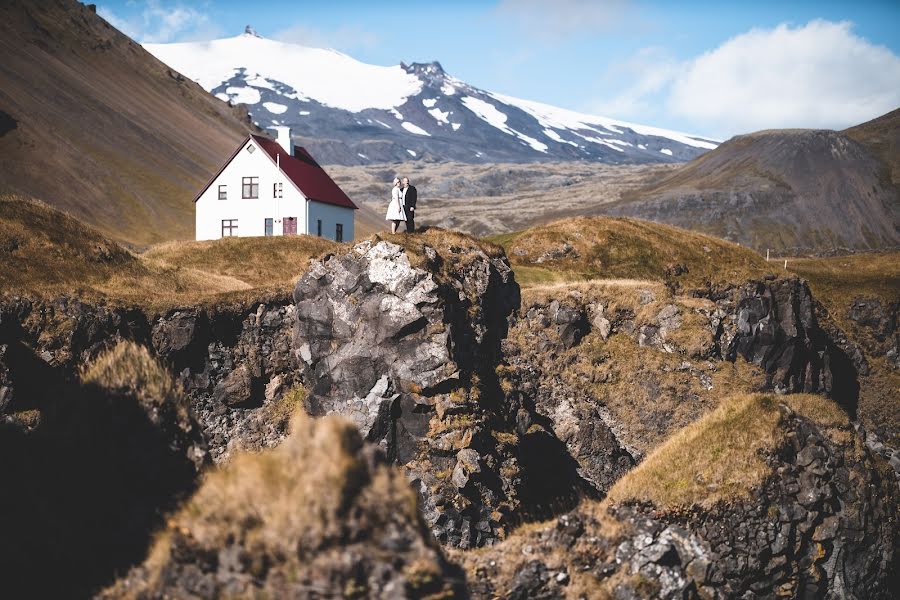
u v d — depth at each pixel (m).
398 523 12.49
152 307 43.00
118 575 13.82
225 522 12.71
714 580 21.48
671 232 83.12
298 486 12.52
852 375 79.75
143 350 17.12
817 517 23.94
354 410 39.50
